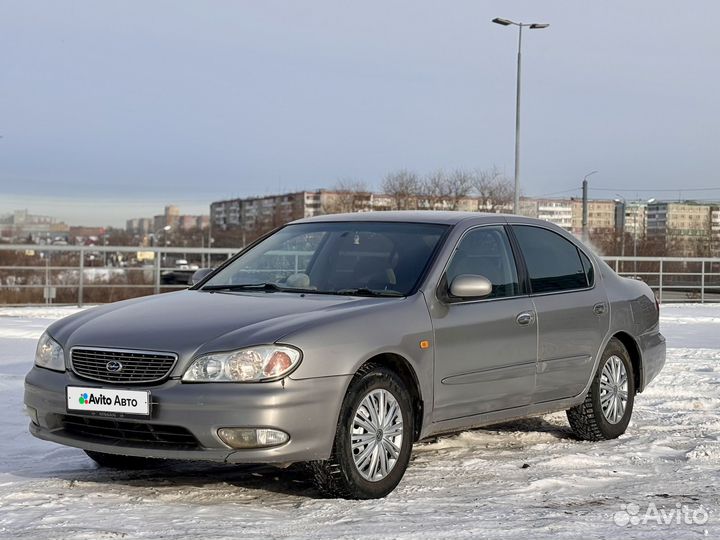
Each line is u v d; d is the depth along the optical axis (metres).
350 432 5.10
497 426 7.44
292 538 4.37
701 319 18.39
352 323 5.22
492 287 6.18
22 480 5.57
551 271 6.71
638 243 74.00
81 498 5.10
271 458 4.86
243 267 6.44
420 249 6.00
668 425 7.56
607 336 6.98
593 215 120.25
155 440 5.03
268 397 4.84
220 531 4.48
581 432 6.93
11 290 20.59
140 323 5.34
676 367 10.82
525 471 5.93
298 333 5.02
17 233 111.25
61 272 20.61
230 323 5.19
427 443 6.75
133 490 5.36
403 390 5.41
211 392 4.87
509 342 6.12
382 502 5.10
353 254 6.12
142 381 5.00
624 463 6.20
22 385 8.98
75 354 5.24
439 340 5.65
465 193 60.69
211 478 5.70
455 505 5.06
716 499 5.28
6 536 4.32
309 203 126.56
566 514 4.89
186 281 20.92
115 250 20.23
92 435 5.19
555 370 6.51
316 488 5.43
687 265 31.62
